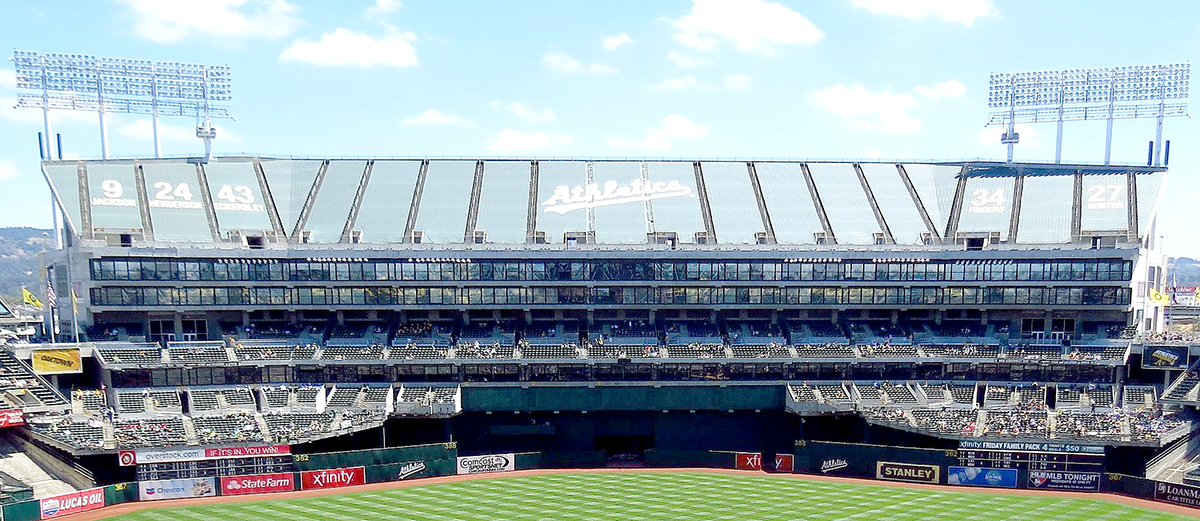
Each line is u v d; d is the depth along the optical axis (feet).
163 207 274.57
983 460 216.33
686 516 190.60
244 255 260.21
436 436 260.62
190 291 258.37
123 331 259.80
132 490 206.08
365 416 243.19
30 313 326.65
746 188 309.22
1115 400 246.88
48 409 221.25
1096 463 208.85
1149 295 280.72
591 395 257.75
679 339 271.08
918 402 252.62
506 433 263.49
